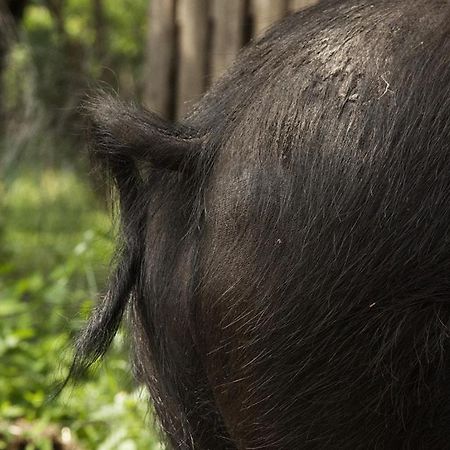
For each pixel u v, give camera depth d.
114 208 2.80
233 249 2.42
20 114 8.42
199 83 5.47
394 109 2.31
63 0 9.88
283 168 2.37
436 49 2.34
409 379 2.33
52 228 7.90
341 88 2.36
